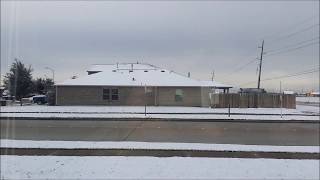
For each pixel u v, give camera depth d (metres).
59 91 43.25
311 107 48.09
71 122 24.34
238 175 9.57
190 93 43.59
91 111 33.19
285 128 21.64
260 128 21.56
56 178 9.23
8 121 24.61
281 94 44.31
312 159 11.72
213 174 9.66
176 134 18.66
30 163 10.86
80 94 43.31
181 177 9.34
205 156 12.06
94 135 18.03
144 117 27.11
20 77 53.97
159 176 9.43
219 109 38.88
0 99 43.66
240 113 32.34
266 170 10.16
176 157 11.84
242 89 58.25
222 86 46.75
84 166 10.50
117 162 11.03
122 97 43.31
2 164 10.72
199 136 17.92
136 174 9.62
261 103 44.12
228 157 11.91
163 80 44.53
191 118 26.64
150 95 43.41
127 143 14.90
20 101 48.84
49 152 12.67
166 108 39.00
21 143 14.66
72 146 13.92
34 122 24.14
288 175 9.64
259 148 13.77
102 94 43.25
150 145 14.35
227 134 18.73
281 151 13.13
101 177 9.33
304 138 17.44
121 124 23.31
